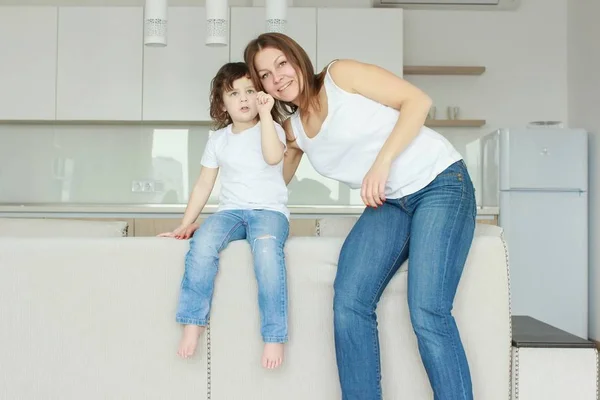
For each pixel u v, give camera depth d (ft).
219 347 5.86
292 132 6.74
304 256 5.96
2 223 6.93
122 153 17.76
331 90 6.21
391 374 5.93
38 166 17.67
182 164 17.76
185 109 16.28
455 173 5.97
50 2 17.75
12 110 16.17
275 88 6.29
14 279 5.82
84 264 5.85
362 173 6.39
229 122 7.23
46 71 16.20
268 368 5.87
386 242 5.90
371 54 16.28
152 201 17.72
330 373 5.92
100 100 16.22
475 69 17.29
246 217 6.27
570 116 17.58
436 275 5.57
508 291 5.93
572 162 15.72
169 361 5.85
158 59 16.25
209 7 9.32
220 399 5.86
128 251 5.87
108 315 5.84
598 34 15.98
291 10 16.24
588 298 16.31
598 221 15.81
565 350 5.89
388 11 16.29
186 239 6.10
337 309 5.71
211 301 5.86
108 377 5.84
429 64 17.79
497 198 15.85
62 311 5.84
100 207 15.08
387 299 5.96
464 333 5.88
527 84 17.84
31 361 5.82
